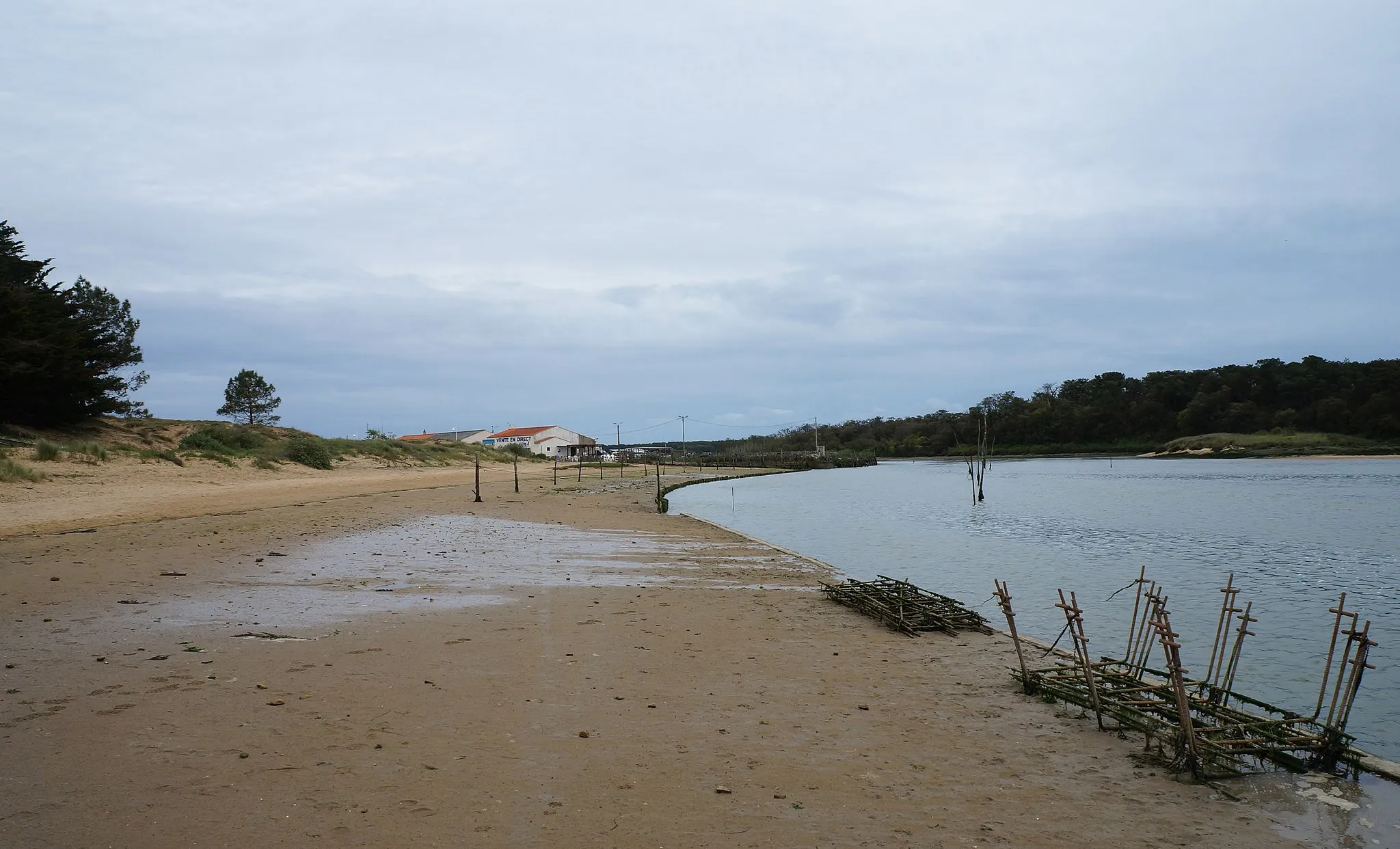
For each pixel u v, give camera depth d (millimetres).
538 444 133375
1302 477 67375
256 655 8492
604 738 6348
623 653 9125
